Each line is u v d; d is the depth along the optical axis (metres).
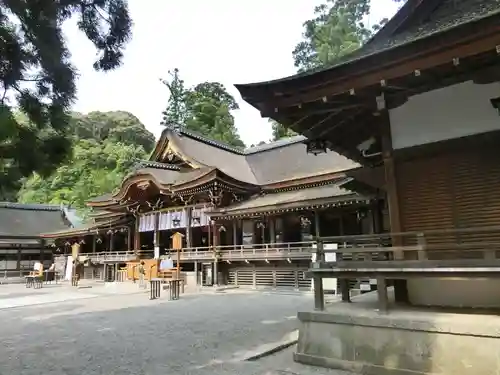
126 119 78.81
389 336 5.49
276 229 23.41
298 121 7.13
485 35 4.66
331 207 19.25
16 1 4.57
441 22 6.90
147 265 25.62
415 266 5.43
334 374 5.67
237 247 24.45
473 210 6.06
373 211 18.64
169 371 6.27
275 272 21.56
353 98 6.42
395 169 6.81
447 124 6.32
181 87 61.78
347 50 34.88
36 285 29.61
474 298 5.92
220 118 56.44
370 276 5.92
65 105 5.16
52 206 48.50
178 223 27.50
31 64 4.83
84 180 57.19
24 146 4.86
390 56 5.29
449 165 6.34
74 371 6.47
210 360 6.89
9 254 40.31
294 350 7.50
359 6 41.09
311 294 18.27
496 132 5.87
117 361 7.04
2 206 44.66
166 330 10.11
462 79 5.88
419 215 6.52
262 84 6.02
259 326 10.39
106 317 12.83
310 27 45.03
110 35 5.78
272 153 30.97
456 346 4.95
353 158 9.03
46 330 10.77
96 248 38.50
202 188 24.64
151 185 27.73
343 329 5.95
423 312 5.71
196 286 23.05
